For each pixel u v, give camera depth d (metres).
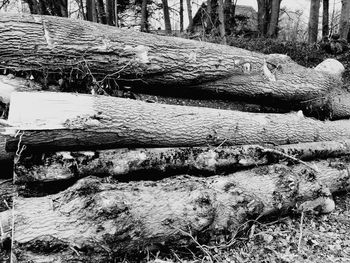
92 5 11.20
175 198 2.96
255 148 3.74
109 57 3.72
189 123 3.65
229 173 3.59
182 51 4.15
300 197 3.59
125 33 3.92
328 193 3.82
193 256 2.93
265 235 3.30
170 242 2.88
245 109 4.83
